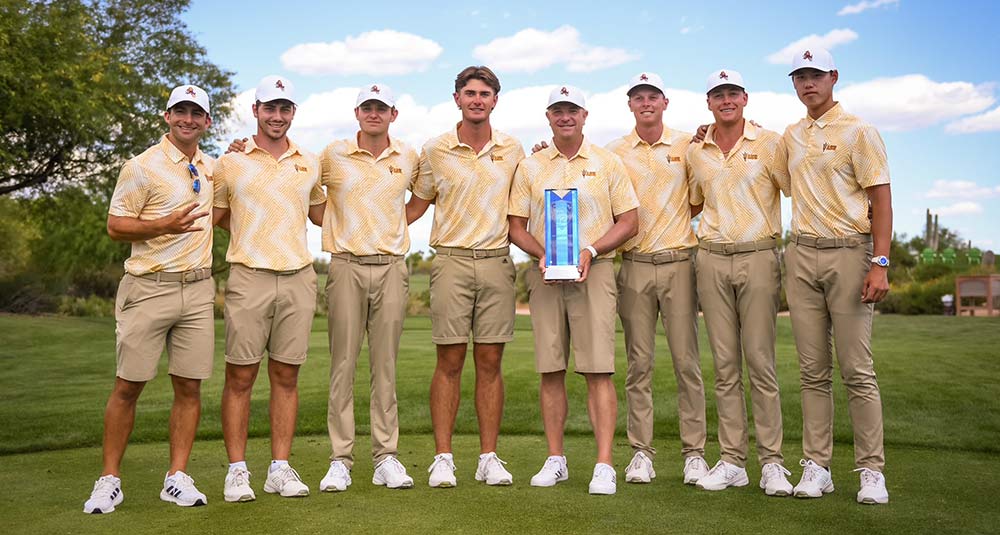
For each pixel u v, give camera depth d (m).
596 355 5.05
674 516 4.13
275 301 4.86
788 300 4.88
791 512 4.22
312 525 3.99
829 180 4.69
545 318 5.16
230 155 4.91
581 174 5.09
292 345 4.91
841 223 4.68
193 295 4.73
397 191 5.14
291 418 4.96
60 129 19.70
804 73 4.70
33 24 19.06
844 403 7.72
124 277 4.71
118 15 24.31
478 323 5.17
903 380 8.60
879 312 24.11
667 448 6.27
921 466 5.39
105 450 4.55
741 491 4.75
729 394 5.00
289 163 4.92
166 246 4.66
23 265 31.16
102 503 4.34
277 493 4.81
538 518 4.09
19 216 28.59
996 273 24.25
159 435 7.03
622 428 7.00
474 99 5.05
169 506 4.48
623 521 4.02
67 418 7.69
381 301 5.11
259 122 4.88
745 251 4.91
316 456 6.08
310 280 4.98
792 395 8.17
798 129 4.82
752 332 4.92
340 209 5.12
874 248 4.61
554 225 4.92
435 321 5.18
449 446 5.13
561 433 5.19
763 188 4.94
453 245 5.16
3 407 8.43
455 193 5.14
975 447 6.03
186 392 4.72
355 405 8.35
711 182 5.00
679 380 5.21
